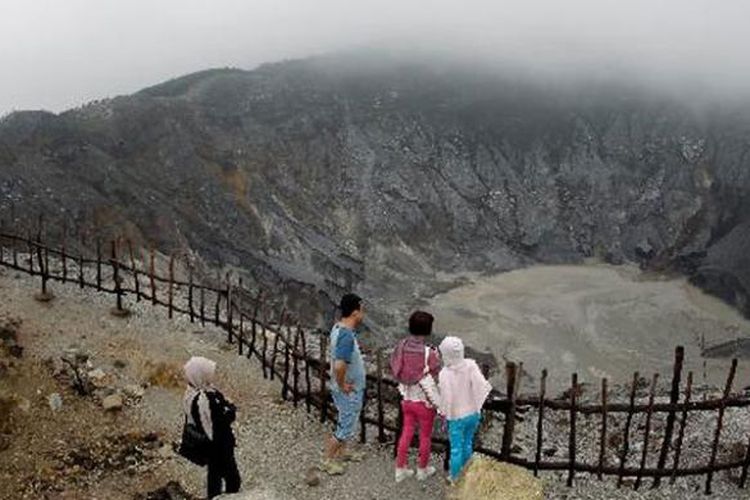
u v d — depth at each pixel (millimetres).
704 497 10461
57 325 14719
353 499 10188
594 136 94438
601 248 83562
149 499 9719
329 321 53750
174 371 13492
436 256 77938
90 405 11930
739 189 84562
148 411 12227
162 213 52312
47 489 9820
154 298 16406
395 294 67188
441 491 10320
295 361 12992
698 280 70312
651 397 10445
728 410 15023
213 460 8859
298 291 54344
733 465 10555
